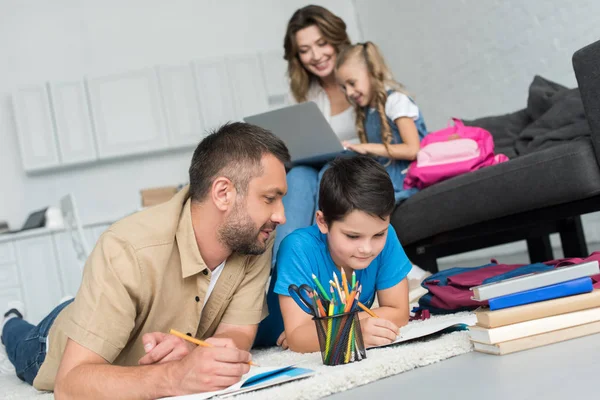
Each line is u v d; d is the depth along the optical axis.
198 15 6.15
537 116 3.11
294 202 2.42
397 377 1.24
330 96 3.14
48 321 1.73
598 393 0.91
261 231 1.43
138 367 1.23
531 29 4.20
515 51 4.39
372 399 1.10
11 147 5.86
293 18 3.08
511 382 1.05
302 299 1.34
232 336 1.56
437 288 1.94
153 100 5.80
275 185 1.40
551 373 1.06
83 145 5.68
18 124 5.64
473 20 4.75
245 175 1.38
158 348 1.26
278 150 1.42
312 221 2.44
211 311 1.57
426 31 5.36
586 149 2.26
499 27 4.49
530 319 1.28
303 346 1.57
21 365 1.84
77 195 5.90
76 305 1.34
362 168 1.47
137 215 1.44
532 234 2.90
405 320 1.72
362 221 1.45
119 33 6.05
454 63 5.09
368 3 6.14
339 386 1.20
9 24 5.95
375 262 1.71
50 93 5.68
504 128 3.23
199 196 1.42
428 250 2.82
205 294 1.48
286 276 1.63
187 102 5.82
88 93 5.73
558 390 0.96
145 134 5.77
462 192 2.55
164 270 1.41
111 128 5.73
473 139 2.72
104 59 6.01
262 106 5.86
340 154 2.65
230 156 1.39
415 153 2.79
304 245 1.65
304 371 1.24
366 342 1.41
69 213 4.04
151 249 1.39
